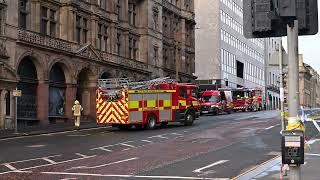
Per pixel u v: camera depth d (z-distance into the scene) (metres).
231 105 62.31
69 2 41.00
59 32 40.88
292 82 6.14
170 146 22.11
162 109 33.62
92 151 20.14
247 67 101.75
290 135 6.22
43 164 16.33
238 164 16.17
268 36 6.00
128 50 52.38
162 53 60.00
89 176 13.77
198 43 84.25
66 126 35.69
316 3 5.90
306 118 38.47
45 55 37.47
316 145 21.89
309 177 12.81
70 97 40.97
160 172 14.50
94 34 45.03
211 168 15.27
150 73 55.72
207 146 22.05
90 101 44.44
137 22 55.50
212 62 83.19
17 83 34.50
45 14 39.38
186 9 69.38
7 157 18.12
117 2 50.66
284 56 12.42
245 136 26.89
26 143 23.58
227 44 88.25
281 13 5.61
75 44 41.47
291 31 5.95
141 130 31.78
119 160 17.36
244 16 5.98
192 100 36.31
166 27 62.78
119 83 32.22
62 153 19.44
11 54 33.78
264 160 17.16
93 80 44.34
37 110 37.34
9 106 33.78
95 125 37.25
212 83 82.50
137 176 13.73
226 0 88.69
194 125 36.00
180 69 66.25
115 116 31.64
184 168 15.30
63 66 40.31
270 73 123.38
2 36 32.88
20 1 36.41
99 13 46.06
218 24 83.50
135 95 31.88
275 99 126.06
